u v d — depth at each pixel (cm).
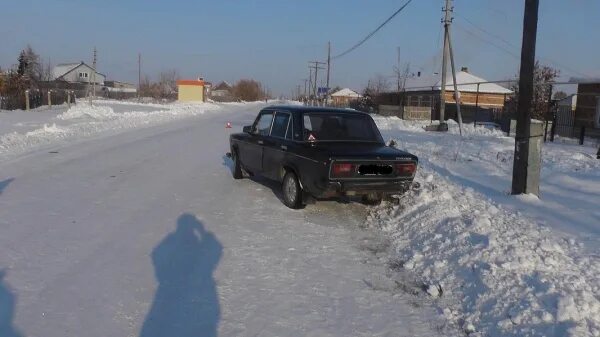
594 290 452
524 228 634
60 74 10006
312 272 542
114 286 482
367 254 612
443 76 2889
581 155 1527
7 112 3241
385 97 5716
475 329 427
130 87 12675
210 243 622
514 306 438
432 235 643
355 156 729
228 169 1204
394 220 751
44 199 805
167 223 701
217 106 6688
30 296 452
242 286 496
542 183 1051
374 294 494
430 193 787
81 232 639
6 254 549
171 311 438
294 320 431
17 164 1132
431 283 522
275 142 870
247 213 778
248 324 421
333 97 10569
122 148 1527
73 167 1126
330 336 407
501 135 2506
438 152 1616
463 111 4234
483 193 936
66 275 501
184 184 988
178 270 529
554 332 395
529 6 864
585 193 921
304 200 799
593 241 609
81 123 2356
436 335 417
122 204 798
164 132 2192
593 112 2788
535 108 3216
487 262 524
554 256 527
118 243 605
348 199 883
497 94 5175
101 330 400
